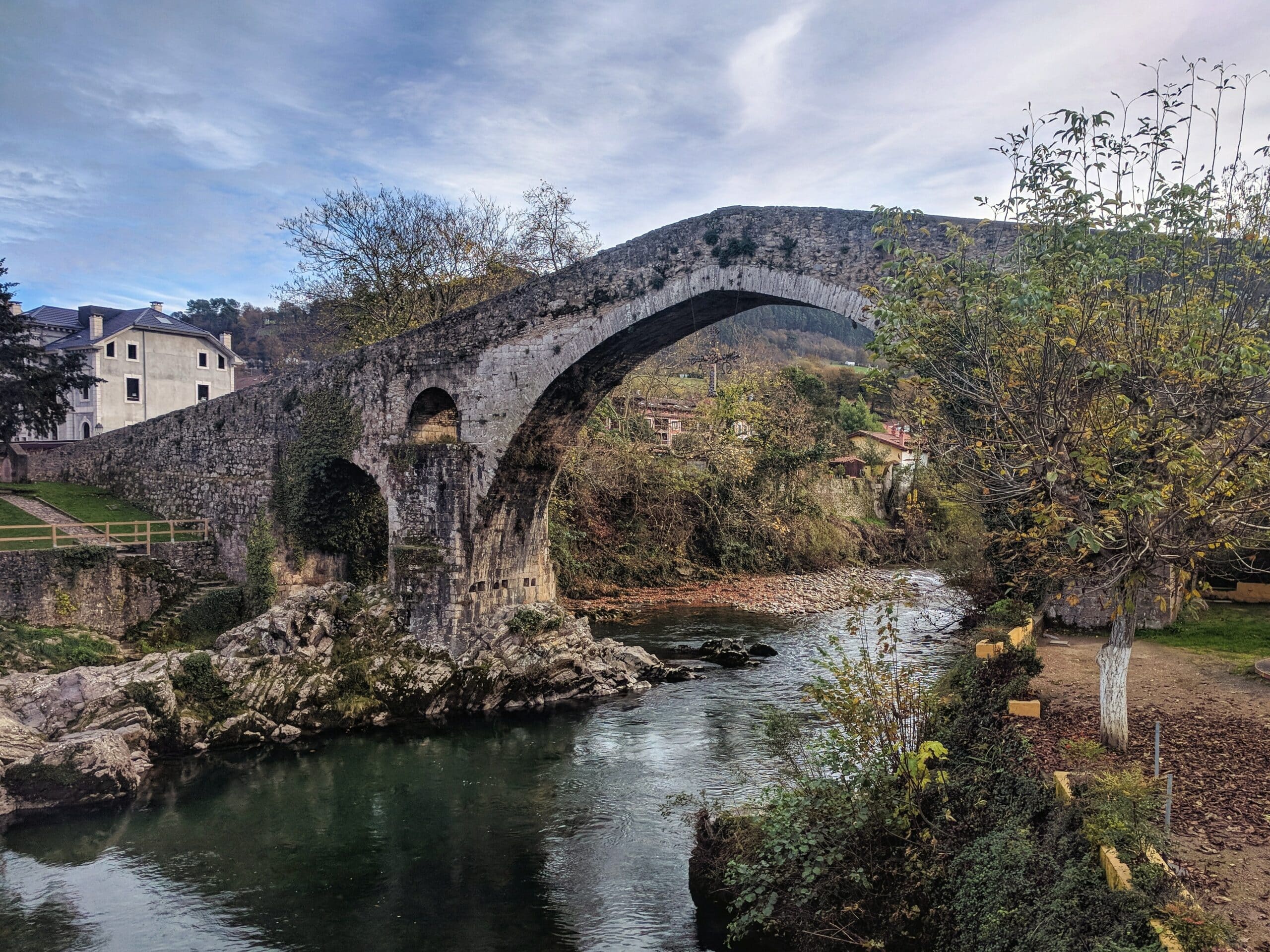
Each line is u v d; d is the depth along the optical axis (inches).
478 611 925.2
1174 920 261.1
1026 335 414.3
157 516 1203.2
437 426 993.5
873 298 496.1
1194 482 363.3
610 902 487.8
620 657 950.4
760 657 1010.1
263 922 475.5
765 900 424.5
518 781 671.1
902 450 2148.1
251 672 812.0
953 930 348.5
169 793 661.3
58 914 485.1
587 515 1477.6
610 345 818.2
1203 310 368.8
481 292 1339.8
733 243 713.0
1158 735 365.4
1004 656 569.3
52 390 1173.1
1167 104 394.9
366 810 623.8
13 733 658.8
